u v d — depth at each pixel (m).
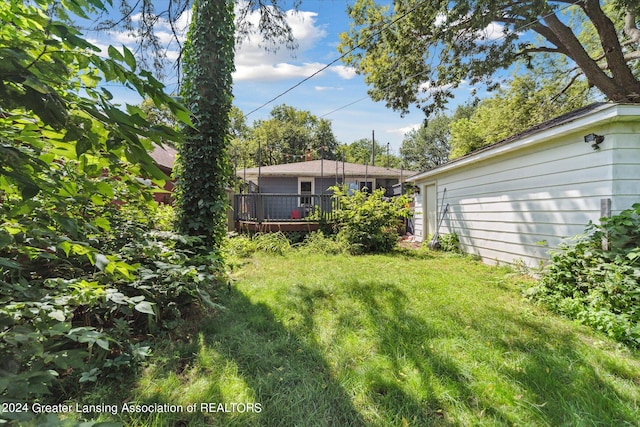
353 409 1.71
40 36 0.84
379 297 3.56
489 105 19.25
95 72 1.05
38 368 1.03
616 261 3.05
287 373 2.03
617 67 7.74
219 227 4.18
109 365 1.88
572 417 1.64
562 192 4.48
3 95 0.74
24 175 0.84
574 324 2.82
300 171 12.97
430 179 9.19
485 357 2.22
